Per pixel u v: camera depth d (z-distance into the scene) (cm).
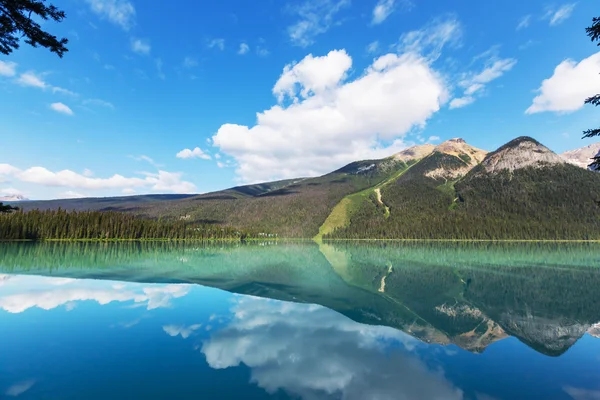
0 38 968
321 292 2720
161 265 4653
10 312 1816
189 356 1220
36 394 919
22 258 5178
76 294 2359
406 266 4975
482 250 8962
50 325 1569
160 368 1109
